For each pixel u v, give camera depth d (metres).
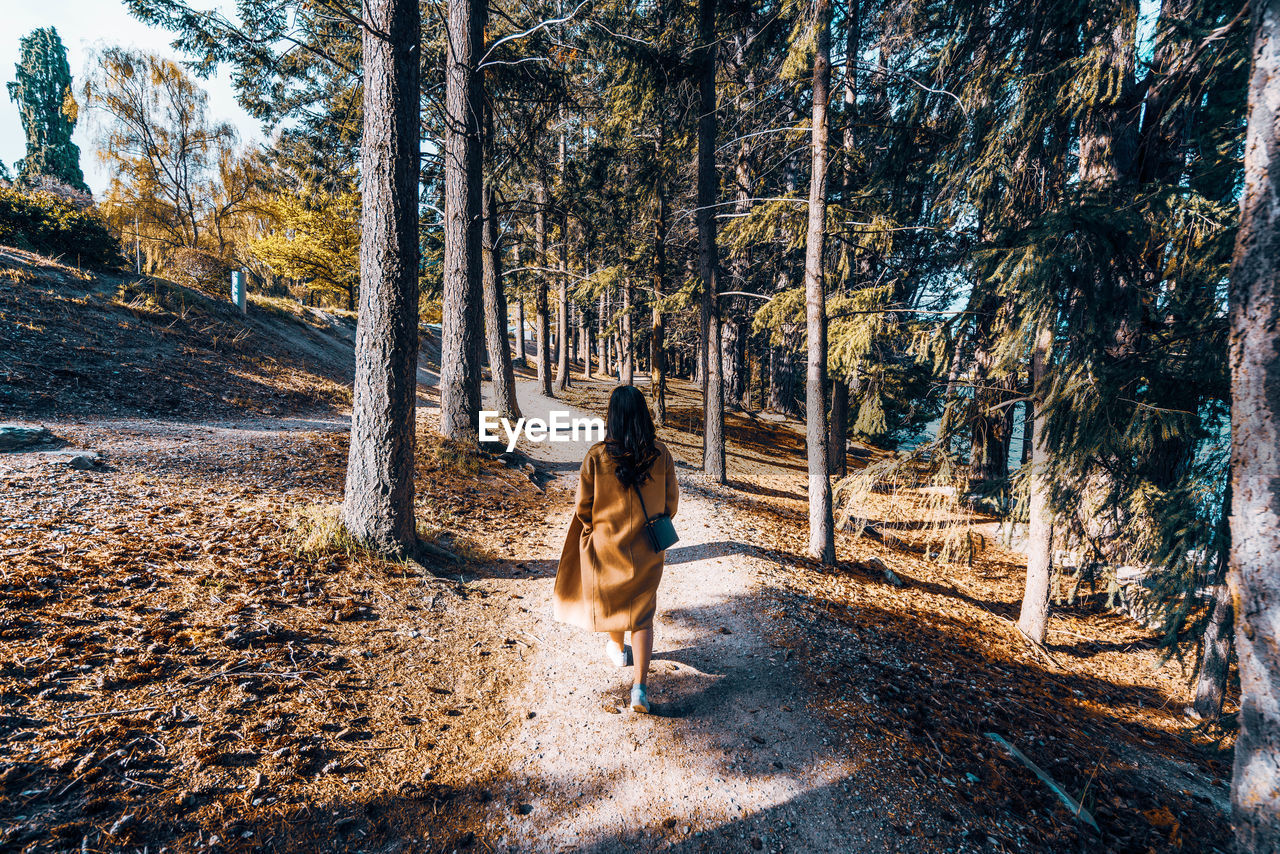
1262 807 2.03
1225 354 4.73
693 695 3.64
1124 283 5.50
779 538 8.52
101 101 22.14
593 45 11.79
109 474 5.34
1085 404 5.28
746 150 14.20
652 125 14.36
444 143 10.46
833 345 9.55
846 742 3.32
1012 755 3.65
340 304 37.34
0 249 11.26
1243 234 2.12
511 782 2.74
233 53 8.08
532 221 22.27
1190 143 6.37
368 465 4.94
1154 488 5.17
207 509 5.02
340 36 11.02
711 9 11.61
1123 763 4.14
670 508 3.45
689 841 2.52
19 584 3.15
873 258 11.06
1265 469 2.05
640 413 3.29
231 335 13.80
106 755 2.24
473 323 10.40
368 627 3.83
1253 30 2.12
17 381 7.57
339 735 2.75
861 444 22.59
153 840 1.99
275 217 27.86
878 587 7.41
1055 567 6.89
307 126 13.97
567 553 3.52
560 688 3.60
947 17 7.40
